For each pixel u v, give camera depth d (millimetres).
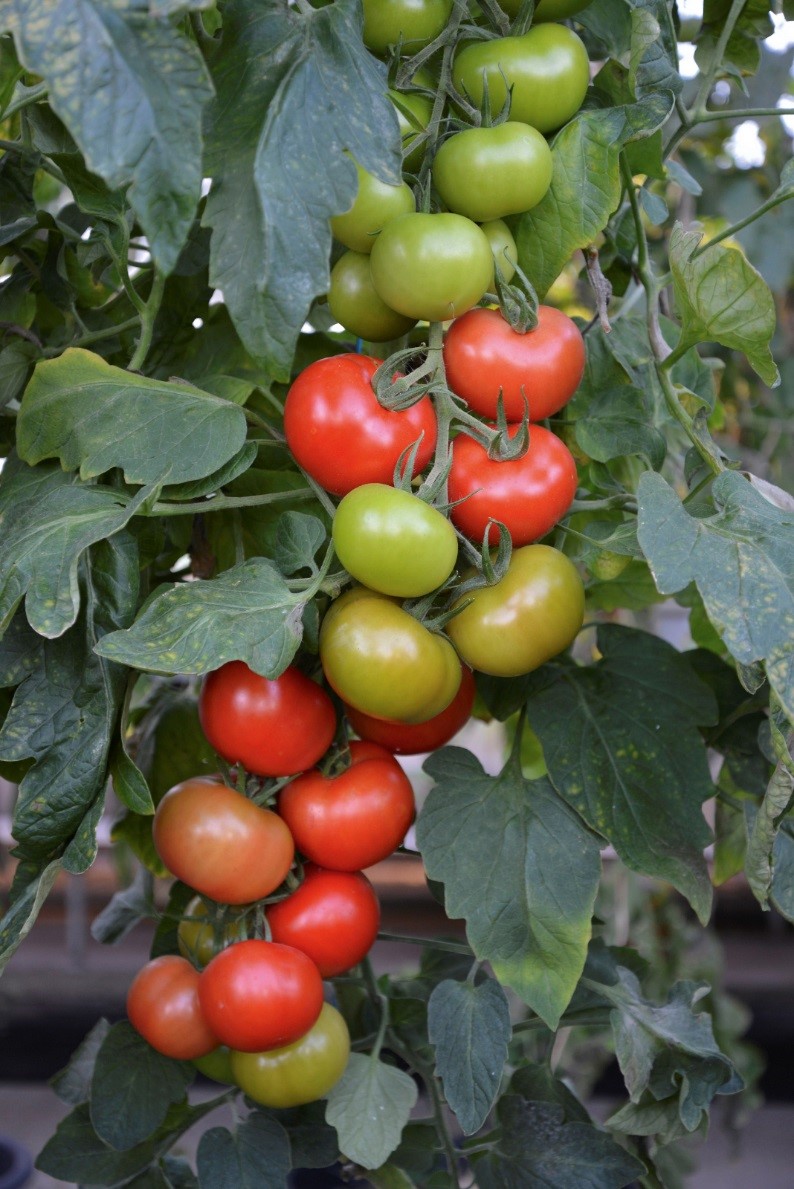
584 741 1167
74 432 1101
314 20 1032
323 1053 1148
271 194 1000
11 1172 1972
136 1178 1245
